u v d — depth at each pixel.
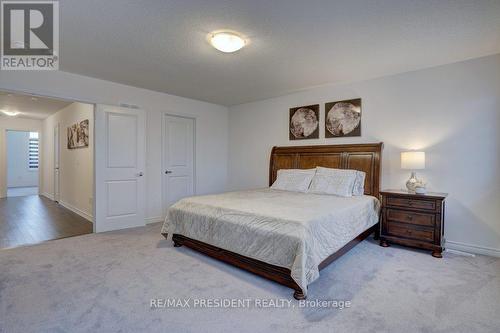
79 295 2.08
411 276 2.44
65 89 3.58
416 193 3.15
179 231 3.14
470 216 3.10
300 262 1.98
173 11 2.12
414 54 2.94
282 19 2.23
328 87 4.25
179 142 5.06
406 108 3.53
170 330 1.67
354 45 2.72
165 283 2.30
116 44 2.72
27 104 5.71
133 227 4.20
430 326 1.71
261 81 3.95
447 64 3.23
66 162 5.97
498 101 2.93
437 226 2.93
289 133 4.77
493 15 2.15
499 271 2.55
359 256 2.95
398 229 3.19
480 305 1.95
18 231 3.98
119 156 4.06
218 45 2.55
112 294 2.10
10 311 1.86
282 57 3.04
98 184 3.87
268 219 2.34
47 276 2.42
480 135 3.04
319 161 4.23
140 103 4.37
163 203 4.75
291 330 1.68
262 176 5.20
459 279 2.38
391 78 3.65
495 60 2.95
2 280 2.33
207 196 3.48
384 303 1.98
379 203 3.55
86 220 4.72
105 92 3.96
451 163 3.21
